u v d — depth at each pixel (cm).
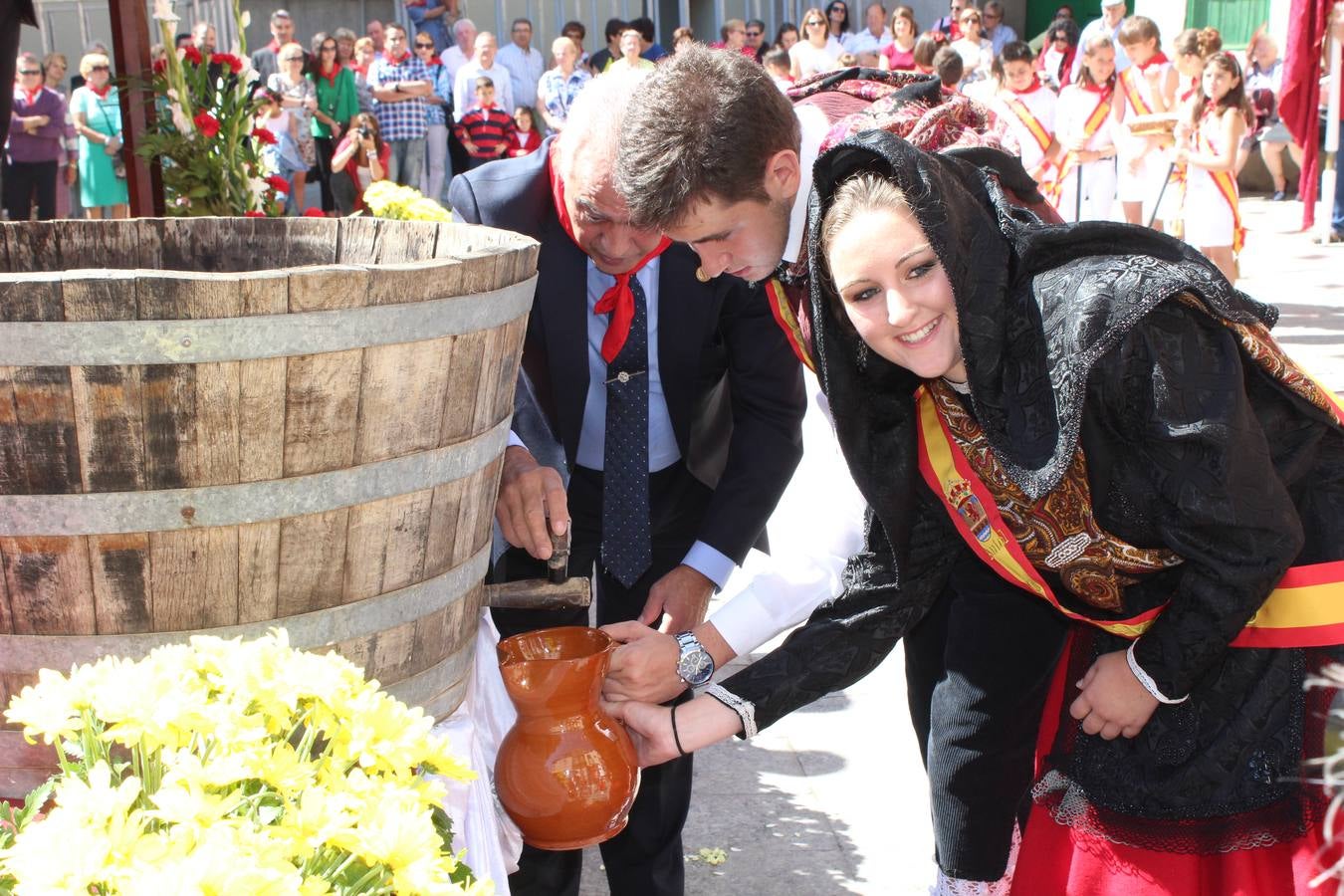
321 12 1259
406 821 97
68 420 126
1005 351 143
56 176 925
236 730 101
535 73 1134
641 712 175
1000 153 163
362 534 142
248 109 396
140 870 87
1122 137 742
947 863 191
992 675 187
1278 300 806
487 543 169
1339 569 154
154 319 125
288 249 203
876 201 139
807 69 1161
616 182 161
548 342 210
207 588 135
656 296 211
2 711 137
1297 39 1018
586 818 156
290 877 89
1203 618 149
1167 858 164
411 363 140
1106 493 152
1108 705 161
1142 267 137
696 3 1433
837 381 157
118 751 128
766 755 313
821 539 198
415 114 1012
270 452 133
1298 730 158
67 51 1018
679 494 228
